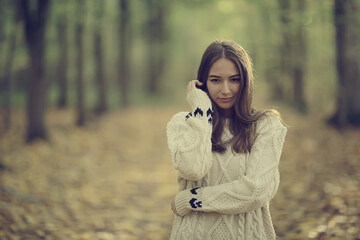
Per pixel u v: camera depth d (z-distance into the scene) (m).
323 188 5.01
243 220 1.90
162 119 16.50
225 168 1.94
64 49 17.72
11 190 5.23
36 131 9.62
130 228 4.58
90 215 5.02
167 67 32.09
